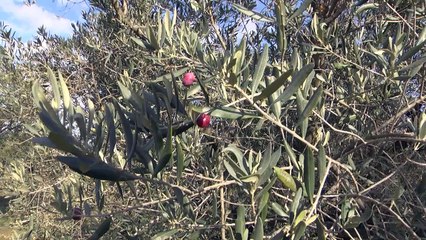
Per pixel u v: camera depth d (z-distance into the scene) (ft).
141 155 4.25
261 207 4.04
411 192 6.25
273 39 10.50
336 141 8.21
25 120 15.61
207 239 7.64
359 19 9.01
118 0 12.62
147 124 3.97
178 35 7.52
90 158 3.69
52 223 13.87
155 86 4.65
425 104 7.30
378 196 7.16
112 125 4.24
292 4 8.95
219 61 4.84
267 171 4.42
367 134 7.07
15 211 14.42
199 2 9.95
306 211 3.79
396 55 6.20
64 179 11.26
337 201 7.17
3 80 15.85
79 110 4.68
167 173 6.98
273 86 4.01
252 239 3.65
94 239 4.68
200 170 8.31
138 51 11.22
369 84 8.02
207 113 4.63
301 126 5.45
